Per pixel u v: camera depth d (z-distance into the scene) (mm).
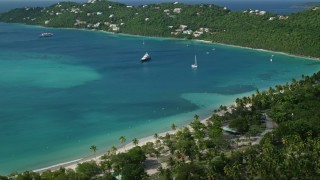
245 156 127750
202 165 127625
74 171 125312
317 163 119000
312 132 141625
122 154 131000
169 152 141375
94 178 123500
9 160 142125
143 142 154500
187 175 116188
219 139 142500
